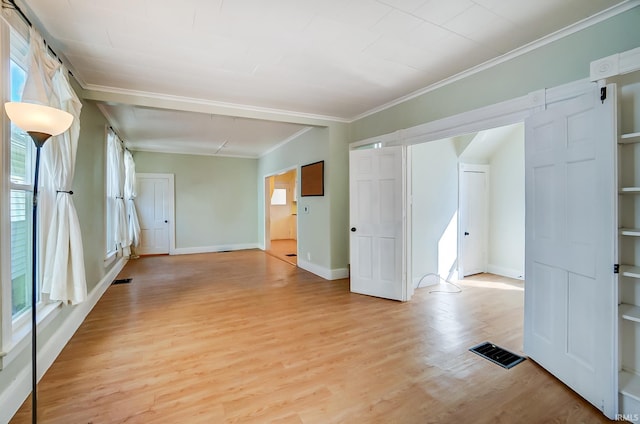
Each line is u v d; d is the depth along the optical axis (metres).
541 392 1.97
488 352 2.50
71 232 2.39
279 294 4.10
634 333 1.88
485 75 2.84
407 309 3.52
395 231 3.83
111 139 4.85
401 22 2.16
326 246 4.95
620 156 1.92
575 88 2.18
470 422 1.71
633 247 1.92
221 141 6.31
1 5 1.65
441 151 4.69
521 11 2.03
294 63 2.82
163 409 1.80
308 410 1.80
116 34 2.30
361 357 2.42
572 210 1.96
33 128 1.49
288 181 10.61
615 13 1.98
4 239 1.71
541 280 2.25
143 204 7.26
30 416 1.74
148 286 4.50
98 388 1.99
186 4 1.95
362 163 4.07
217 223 8.03
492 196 5.25
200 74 3.04
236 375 2.16
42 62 1.96
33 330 1.56
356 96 3.73
